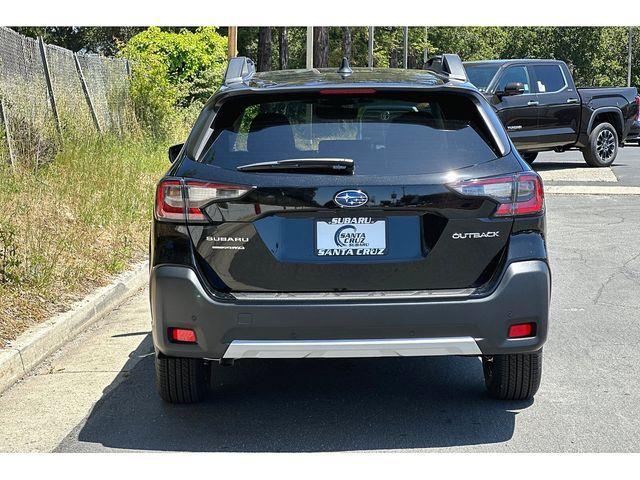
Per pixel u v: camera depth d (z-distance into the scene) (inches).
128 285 336.8
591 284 341.4
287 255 173.8
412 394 213.2
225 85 193.8
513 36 3157.0
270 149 178.4
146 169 584.4
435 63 230.8
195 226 176.1
